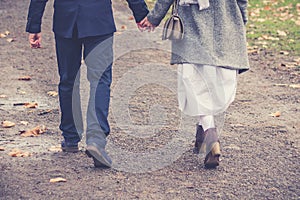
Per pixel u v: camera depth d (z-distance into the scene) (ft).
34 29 23.24
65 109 23.77
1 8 66.59
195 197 19.98
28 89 34.99
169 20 21.95
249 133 27.14
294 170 22.62
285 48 47.21
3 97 33.06
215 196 20.10
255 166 22.94
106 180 21.27
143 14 22.97
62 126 24.12
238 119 29.35
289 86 36.04
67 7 22.24
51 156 23.76
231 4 22.29
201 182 21.26
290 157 24.03
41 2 22.97
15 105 31.55
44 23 58.80
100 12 22.11
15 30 54.44
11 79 37.17
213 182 21.31
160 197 19.92
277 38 51.06
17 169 22.26
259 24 57.88
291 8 66.23
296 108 31.48
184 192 20.36
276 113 30.07
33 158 23.50
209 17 21.95
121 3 70.03
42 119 29.17
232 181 21.43
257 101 32.76
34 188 20.53
